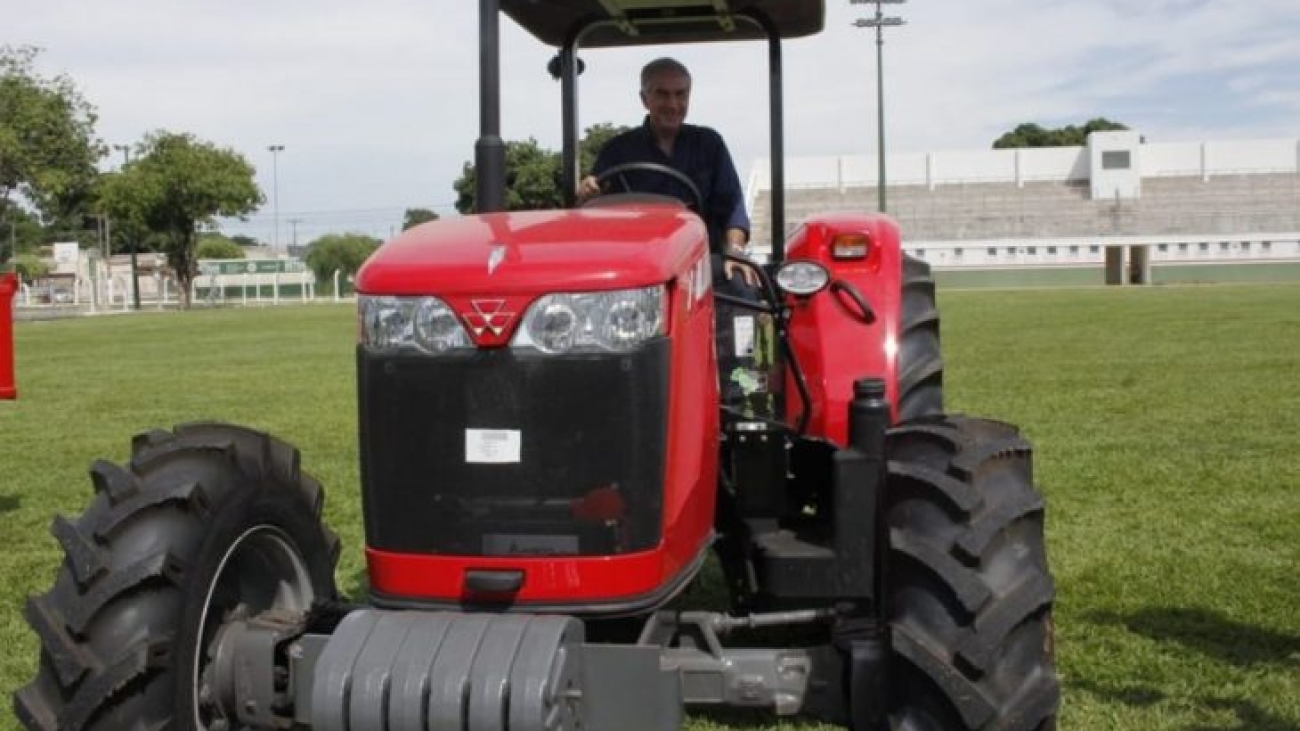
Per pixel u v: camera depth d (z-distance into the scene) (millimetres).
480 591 3197
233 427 3689
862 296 4727
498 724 2836
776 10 5082
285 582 3744
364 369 3301
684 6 4953
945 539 3174
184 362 20203
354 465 9125
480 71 3895
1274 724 3965
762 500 4055
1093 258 60438
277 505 3627
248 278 74312
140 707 3111
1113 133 62375
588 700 3035
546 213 3691
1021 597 3109
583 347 3168
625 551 3186
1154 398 11688
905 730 3131
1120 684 4320
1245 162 63500
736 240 5062
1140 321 23828
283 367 18641
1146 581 5512
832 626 3680
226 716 3391
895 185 64062
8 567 6301
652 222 3516
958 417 3588
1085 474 7957
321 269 75812
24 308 61875
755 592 3900
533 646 2920
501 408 3186
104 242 71188
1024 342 19094
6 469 9406
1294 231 60156
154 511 3252
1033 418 10508
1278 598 5223
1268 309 27109
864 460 3785
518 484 3193
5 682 4590
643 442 3189
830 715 3393
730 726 4031
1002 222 62281
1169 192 62656
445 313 3213
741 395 4469
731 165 5199
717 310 4504
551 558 3184
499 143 3900
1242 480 7652
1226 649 4641
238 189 58531
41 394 15047
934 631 3105
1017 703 3045
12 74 42344
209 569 3307
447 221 3676
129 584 3121
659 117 5055
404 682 2887
